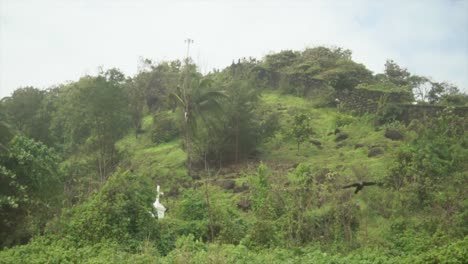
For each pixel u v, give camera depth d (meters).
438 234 15.92
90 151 35.22
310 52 55.62
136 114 47.97
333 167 30.27
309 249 15.70
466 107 34.81
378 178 24.12
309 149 37.19
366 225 18.39
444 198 20.05
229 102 36.84
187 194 19.66
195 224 18.09
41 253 13.27
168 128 45.72
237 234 17.80
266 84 55.22
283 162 34.16
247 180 28.41
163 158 39.50
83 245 15.50
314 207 19.03
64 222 16.52
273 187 21.23
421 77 45.62
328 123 42.41
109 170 33.16
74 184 27.62
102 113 35.16
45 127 39.34
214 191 27.98
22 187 16.28
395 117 38.19
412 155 24.95
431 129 31.22
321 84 49.69
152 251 14.05
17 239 16.94
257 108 41.16
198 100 36.50
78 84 38.34
